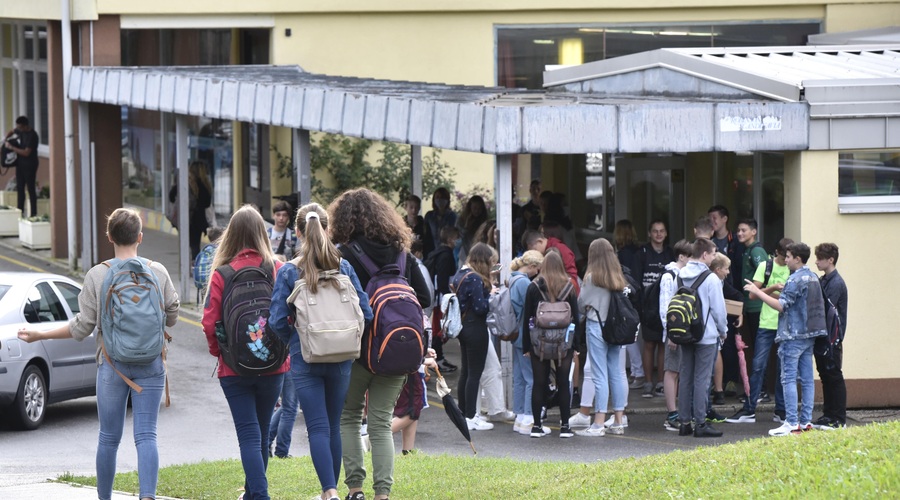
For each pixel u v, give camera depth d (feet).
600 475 49.98
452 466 59.72
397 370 44.98
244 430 46.14
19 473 63.67
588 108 78.74
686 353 75.87
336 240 46.16
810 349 74.84
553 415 83.71
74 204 141.28
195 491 54.39
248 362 44.55
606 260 75.66
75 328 46.39
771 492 40.70
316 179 144.97
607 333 75.41
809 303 74.08
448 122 82.12
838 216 83.10
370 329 45.19
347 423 46.91
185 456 70.23
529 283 77.00
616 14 146.82
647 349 87.20
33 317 77.77
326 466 44.55
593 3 145.59
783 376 74.79
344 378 45.19
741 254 84.79
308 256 43.93
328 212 46.68
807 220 83.15
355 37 144.56
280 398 67.15
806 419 75.36
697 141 80.64
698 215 110.63
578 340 75.20
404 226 46.88
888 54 103.81
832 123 82.28
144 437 46.44
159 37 156.76
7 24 191.83
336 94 95.91
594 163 125.90
